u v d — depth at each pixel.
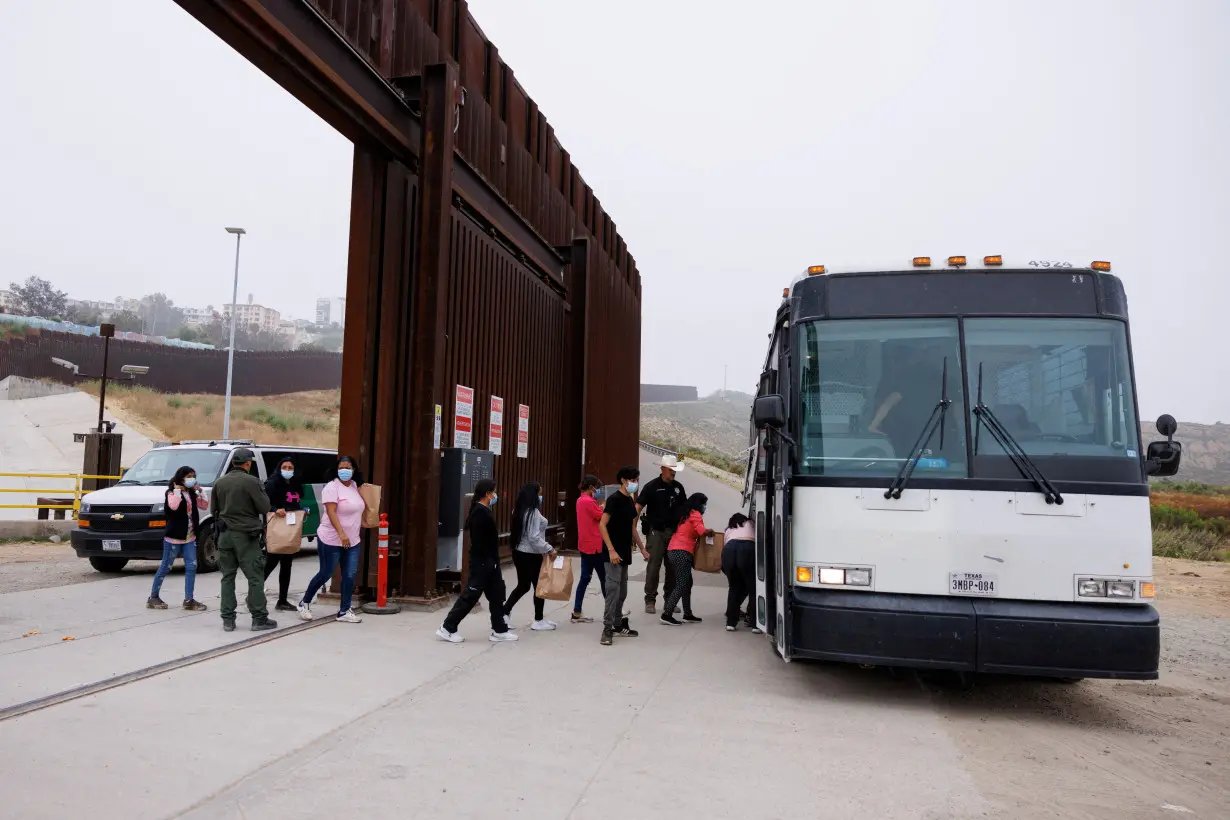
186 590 9.41
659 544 10.87
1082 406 6.57
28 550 16.48
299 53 8.30
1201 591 17.72
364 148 10.45
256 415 51.00
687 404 166.12
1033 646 6.10
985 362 6.70
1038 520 6.33
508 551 14.61
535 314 16.28
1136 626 6.05
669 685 7.18
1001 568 6.30
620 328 22.83
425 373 10.45
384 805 4.37
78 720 5.47
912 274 6.97
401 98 10.46
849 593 6.50
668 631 9.75
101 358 53.22
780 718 6.33
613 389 21.78
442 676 7.09
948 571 6.36
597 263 19.70
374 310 10.43
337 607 9.91
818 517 6.61
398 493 10.74
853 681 7.60
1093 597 6.22
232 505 8.32
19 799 4.19
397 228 10.79
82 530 12.36
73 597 10.23
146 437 39.72
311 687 6.54
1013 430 6.54
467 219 12.66
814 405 6.87
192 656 7.23
